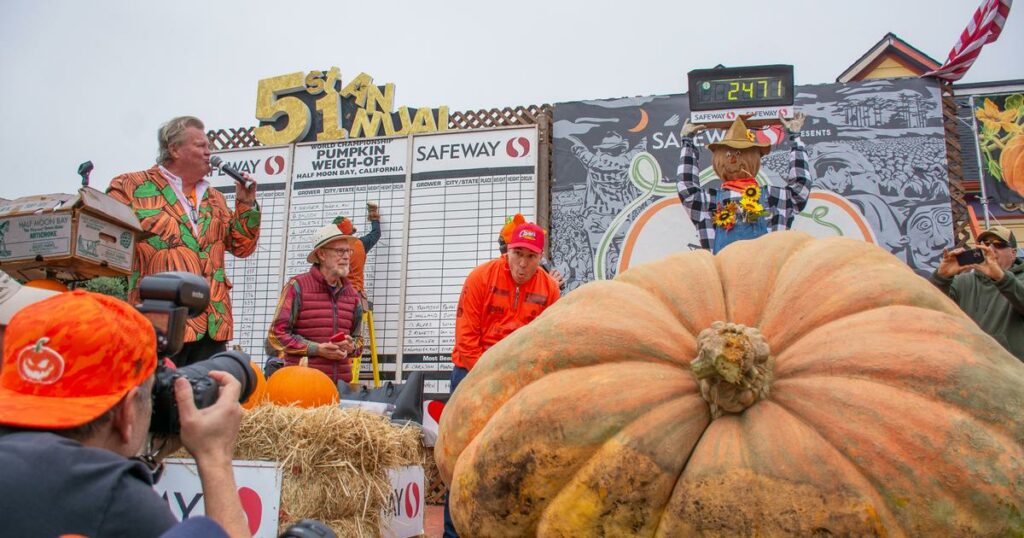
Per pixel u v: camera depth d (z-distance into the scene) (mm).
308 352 5691
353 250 7574
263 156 8477
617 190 7664
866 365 2391
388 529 4113
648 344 2691
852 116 7516
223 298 5004
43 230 4016
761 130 7566
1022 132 8938
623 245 7562
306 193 8336
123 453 1835
